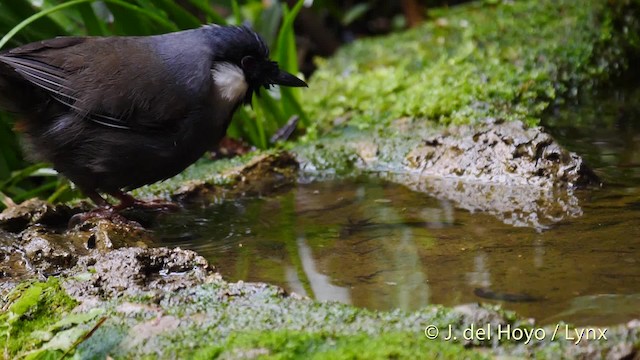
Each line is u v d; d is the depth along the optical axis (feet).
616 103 45.16
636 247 26.32
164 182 37.29
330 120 44.93
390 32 67.05
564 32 49.90
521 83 43.83
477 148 35.99
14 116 33.06
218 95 33.78
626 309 21.49
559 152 33.99
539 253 26.27
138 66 32.27
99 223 29.86
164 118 32.32
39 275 26.43
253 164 37.65
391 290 23.76
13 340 22.43
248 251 28.55
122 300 23.20
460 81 43.96
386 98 45.01
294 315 21.47
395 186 35.60
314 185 36.78
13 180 39.99
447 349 19.26
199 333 21.08
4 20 39.29
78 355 21.13
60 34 40.37
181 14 40.32
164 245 29.78
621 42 48.57
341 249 28.04
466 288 23.57
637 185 33.06
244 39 33.96
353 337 20.04
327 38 64.13
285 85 35.24
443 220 30.48
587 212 30.27
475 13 57.06
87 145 32.42
